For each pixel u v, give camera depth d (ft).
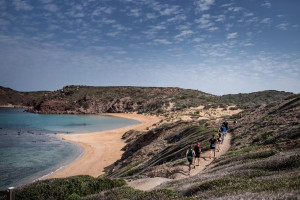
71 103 648.38
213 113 358.23
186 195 33.71
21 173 135.74
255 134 86.43
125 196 43.62
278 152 51.19
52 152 191.31
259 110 162.40
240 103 450.30
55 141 239.50
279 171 34.53
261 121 108.58
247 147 71.41
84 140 249.34
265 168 38.04
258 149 63.41
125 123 410.11
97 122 424.87
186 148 99.50
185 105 489.67
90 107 634.43
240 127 119.24
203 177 43.73
